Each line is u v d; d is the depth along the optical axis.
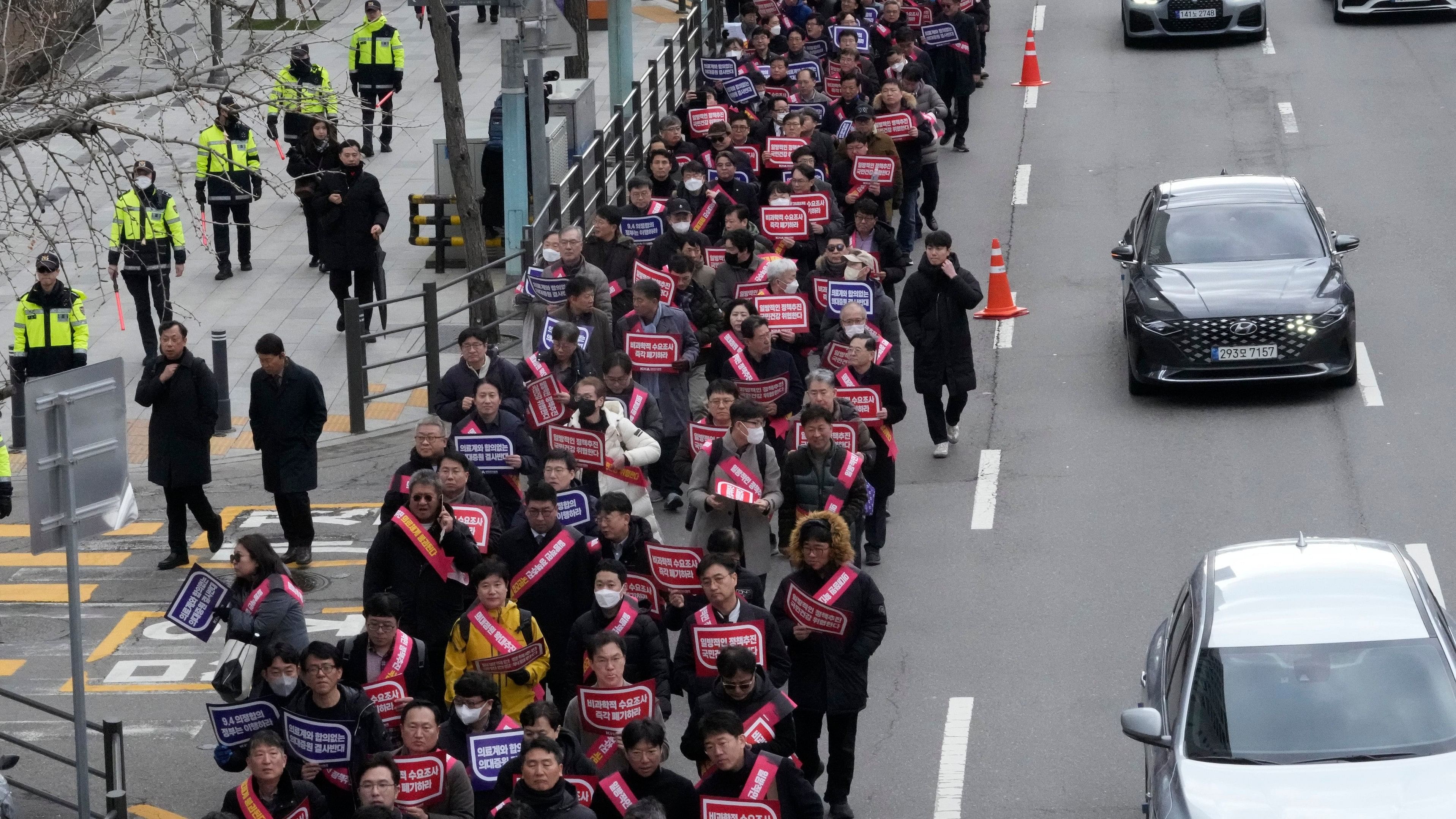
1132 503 20.64
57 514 12.87
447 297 30.36
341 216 27.66
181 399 20.00
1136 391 23.89
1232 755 12.09
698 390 22.02
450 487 15.74
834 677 13.87
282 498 20.19
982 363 25.72
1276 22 45.00
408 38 46.31
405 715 12.13
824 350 21.03
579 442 17.67
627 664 13.83
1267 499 20.39
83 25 15.77
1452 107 36.66
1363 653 12.54
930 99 32.22
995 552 19.64
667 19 50.44
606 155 32.84
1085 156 35.47
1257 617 12.95
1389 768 11.75
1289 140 35.38
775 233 24.72
